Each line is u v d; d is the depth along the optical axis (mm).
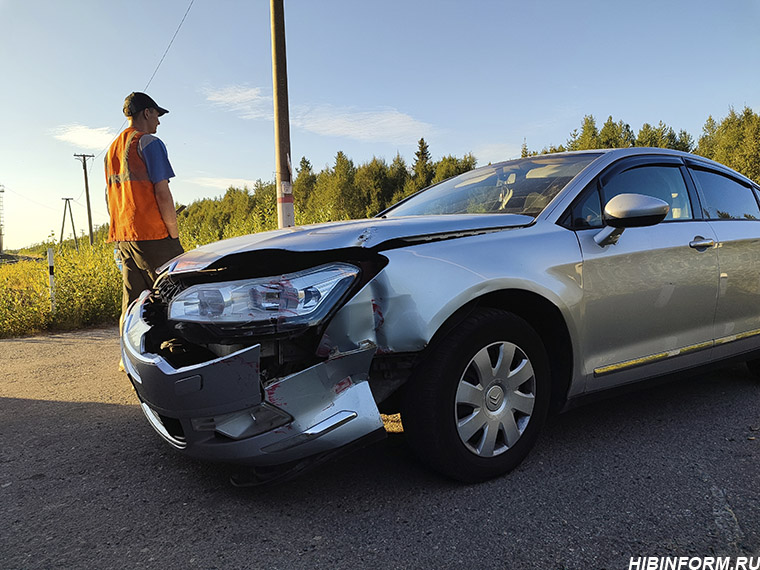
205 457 2084
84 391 4129
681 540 1922
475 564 1814
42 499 2371
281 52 8422
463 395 2240
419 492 2291
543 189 2824
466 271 2221
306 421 1999
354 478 2432
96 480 2543
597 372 2613
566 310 2441
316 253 2076
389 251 2156
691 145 64688
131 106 4062
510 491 2285
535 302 2438
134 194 3914
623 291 2646
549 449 2707
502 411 2363
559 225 2588
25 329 7320
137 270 4152
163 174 3924
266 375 2012
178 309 2062
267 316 1942
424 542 1943
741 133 53125
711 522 2027
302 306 1982
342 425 2020
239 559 1884
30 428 3297
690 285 2922
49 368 5027
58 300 7691
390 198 62594
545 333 2570
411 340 2100
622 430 2934
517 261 2355
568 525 2027
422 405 2168
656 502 2178
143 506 2279
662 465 2504
